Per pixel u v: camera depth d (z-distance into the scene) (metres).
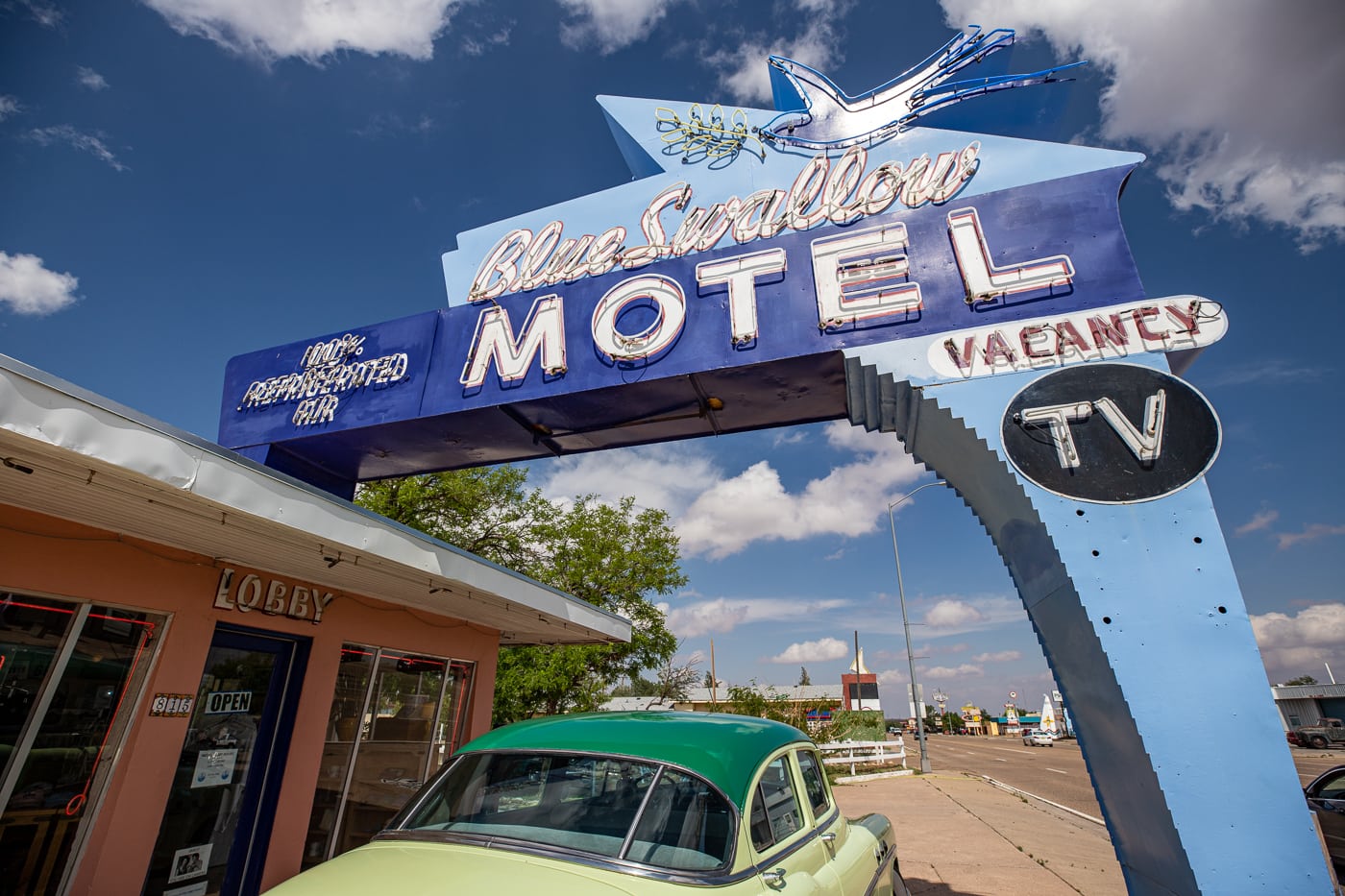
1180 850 3.64
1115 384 4.61
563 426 6.72
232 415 7.31
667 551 18.53
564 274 6.62
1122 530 4.24
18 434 2.83
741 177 6.46
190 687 5.21
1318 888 3.41
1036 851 9.12
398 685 7.55
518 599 6.45
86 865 4.53
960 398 4.84
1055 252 5.28
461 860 2.61
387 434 6.77
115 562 4.77
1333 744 34.28
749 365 5.61
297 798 6.06
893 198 5.90
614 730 3.34
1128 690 3.88
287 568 5.80
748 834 2.88
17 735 4.27
